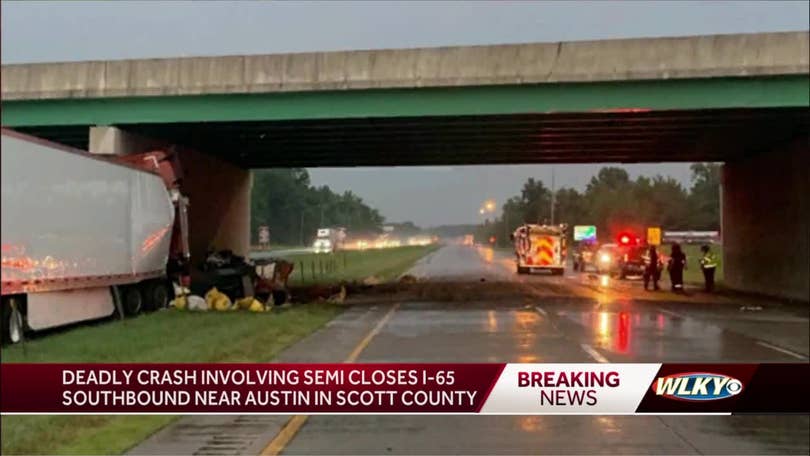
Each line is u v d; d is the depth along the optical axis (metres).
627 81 24.56
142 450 8.14
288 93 25.83
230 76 25.72
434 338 17.56
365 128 29.64
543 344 16.53
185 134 30.52
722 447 8.37
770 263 33.62
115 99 26.14
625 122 28.05
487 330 19.20
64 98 25.86
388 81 25.28
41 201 14.92
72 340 15.23
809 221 29.12
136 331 16.94
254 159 39.53
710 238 92.19
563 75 24.64
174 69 25.80
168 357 13.48
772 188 33.47
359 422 9.30
